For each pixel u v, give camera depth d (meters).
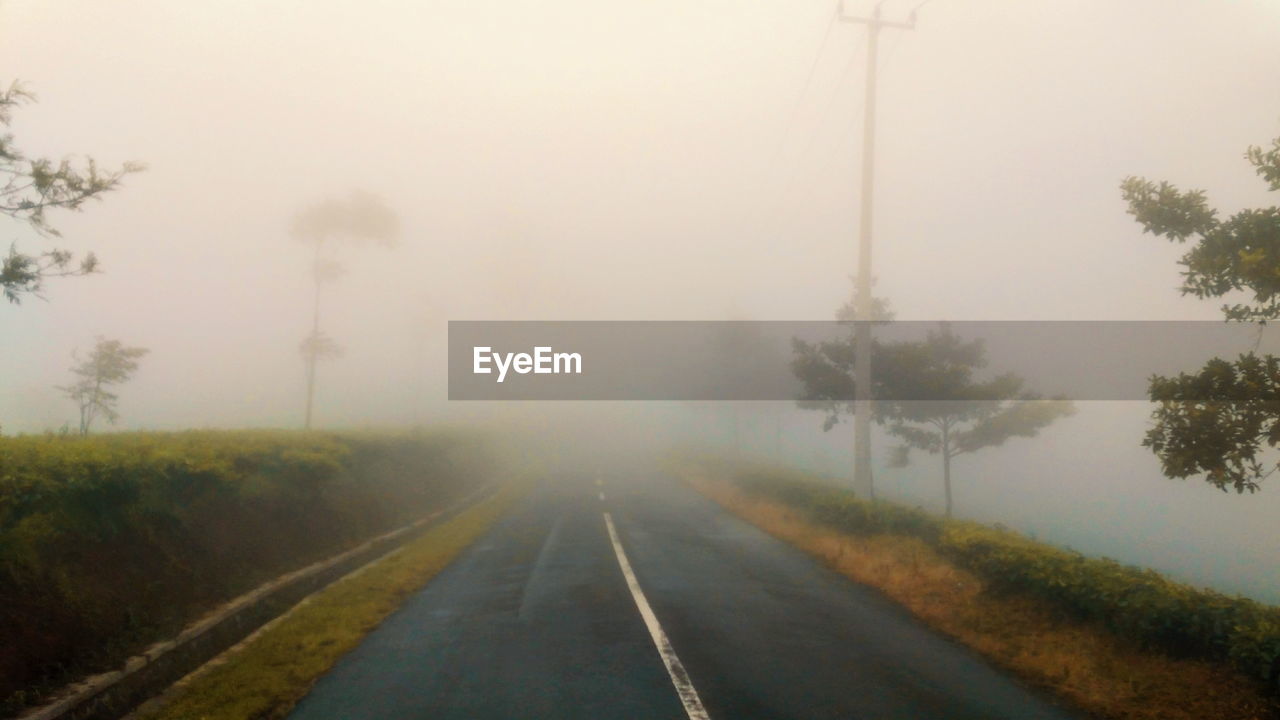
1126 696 6.64
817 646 8.33
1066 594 8.59
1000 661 7.79
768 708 6.39
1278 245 7.05
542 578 12.36
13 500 6.92
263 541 11.64
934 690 6.89
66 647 6.84
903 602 10.55
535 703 6.54
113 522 8.48
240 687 6.98
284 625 9.20
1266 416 6.69
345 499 15.82
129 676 6.95
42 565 7.28
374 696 6.75
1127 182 8.02
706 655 7.97
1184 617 7.12
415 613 10.00
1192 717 6.13
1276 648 6.12
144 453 9.41
